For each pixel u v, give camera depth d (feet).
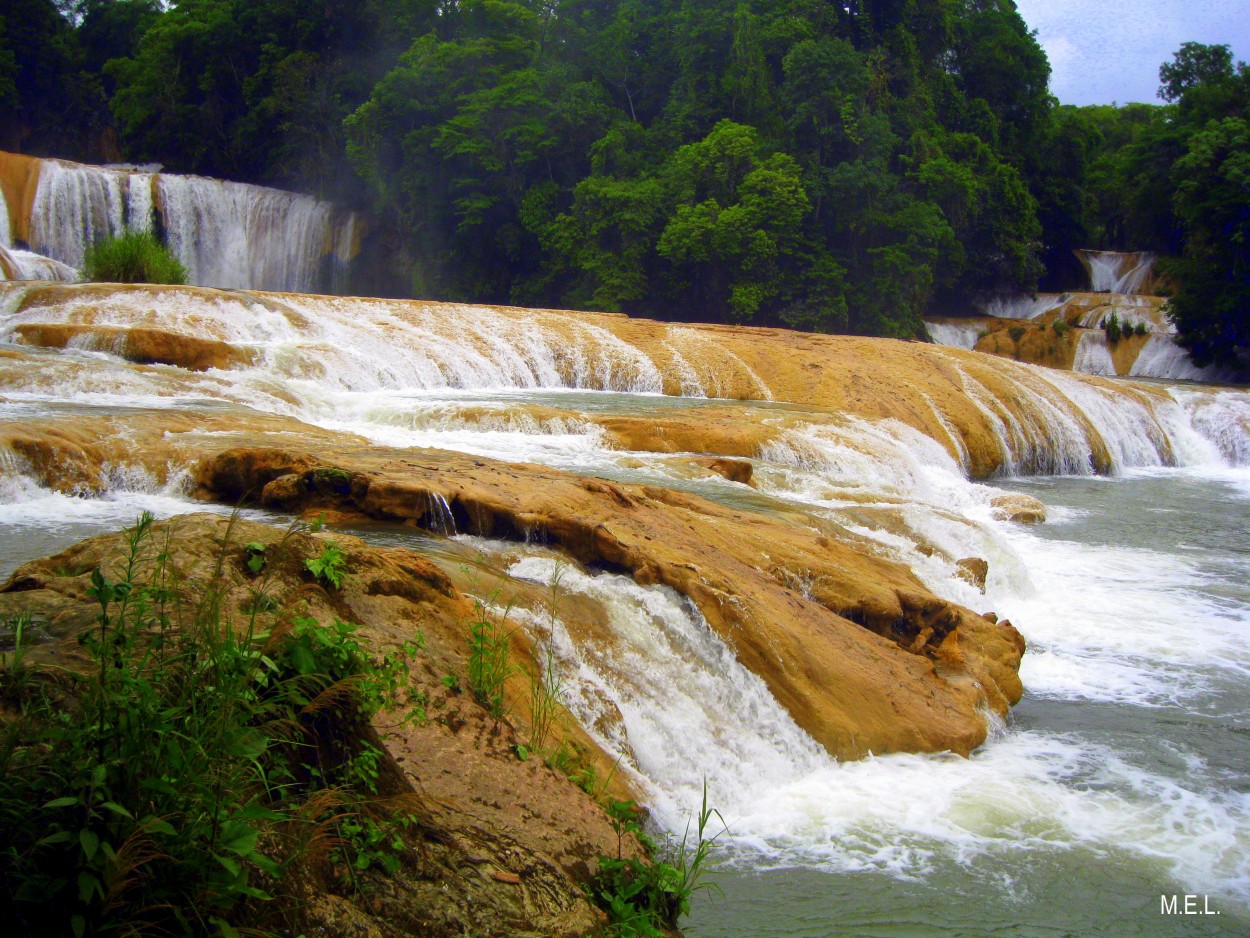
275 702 16.02
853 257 167.32
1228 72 221.46
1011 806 28.84
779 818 27.25
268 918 14.12
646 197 157.99
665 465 56.70
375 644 21.50
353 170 179.01
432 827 17.76
